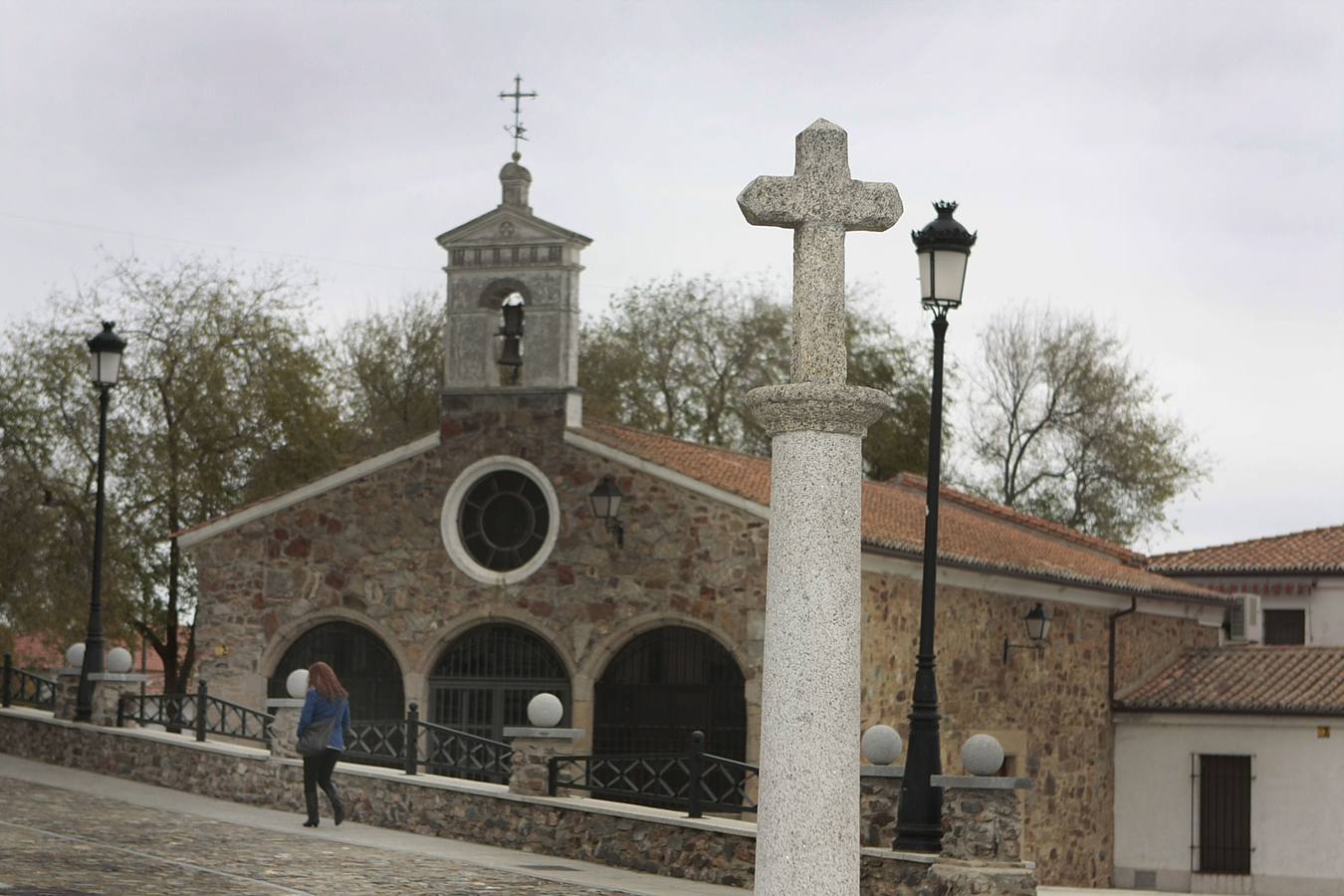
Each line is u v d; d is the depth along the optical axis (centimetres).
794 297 930
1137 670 3195
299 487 2786
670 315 5247
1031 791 2814
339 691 1877
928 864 1491
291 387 4128
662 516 2544
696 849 1683
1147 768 3084
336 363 4984
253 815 1938
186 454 3988
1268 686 3077
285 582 2792
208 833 1733
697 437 5097
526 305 2670
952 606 2622
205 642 2823
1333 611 4038
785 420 912
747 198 923
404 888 1430
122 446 3894
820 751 892
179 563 3975
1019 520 3578
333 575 2762
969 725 2639
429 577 2695
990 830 1470
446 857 1680
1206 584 4144
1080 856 2966
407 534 2720
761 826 906
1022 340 5328
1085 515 5212
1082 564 3112
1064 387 5259
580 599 2586
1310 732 2964
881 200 930
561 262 2645
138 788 2159
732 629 2473
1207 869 3028
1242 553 4231
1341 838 2925
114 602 3809
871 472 5006
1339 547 4175
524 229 2662
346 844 1728
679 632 2538
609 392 5031
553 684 2616
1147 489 5181
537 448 2641
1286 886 2955
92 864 1442
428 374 5150
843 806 895
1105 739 3084
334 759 1877
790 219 925
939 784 1489
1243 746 3012
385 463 2738
